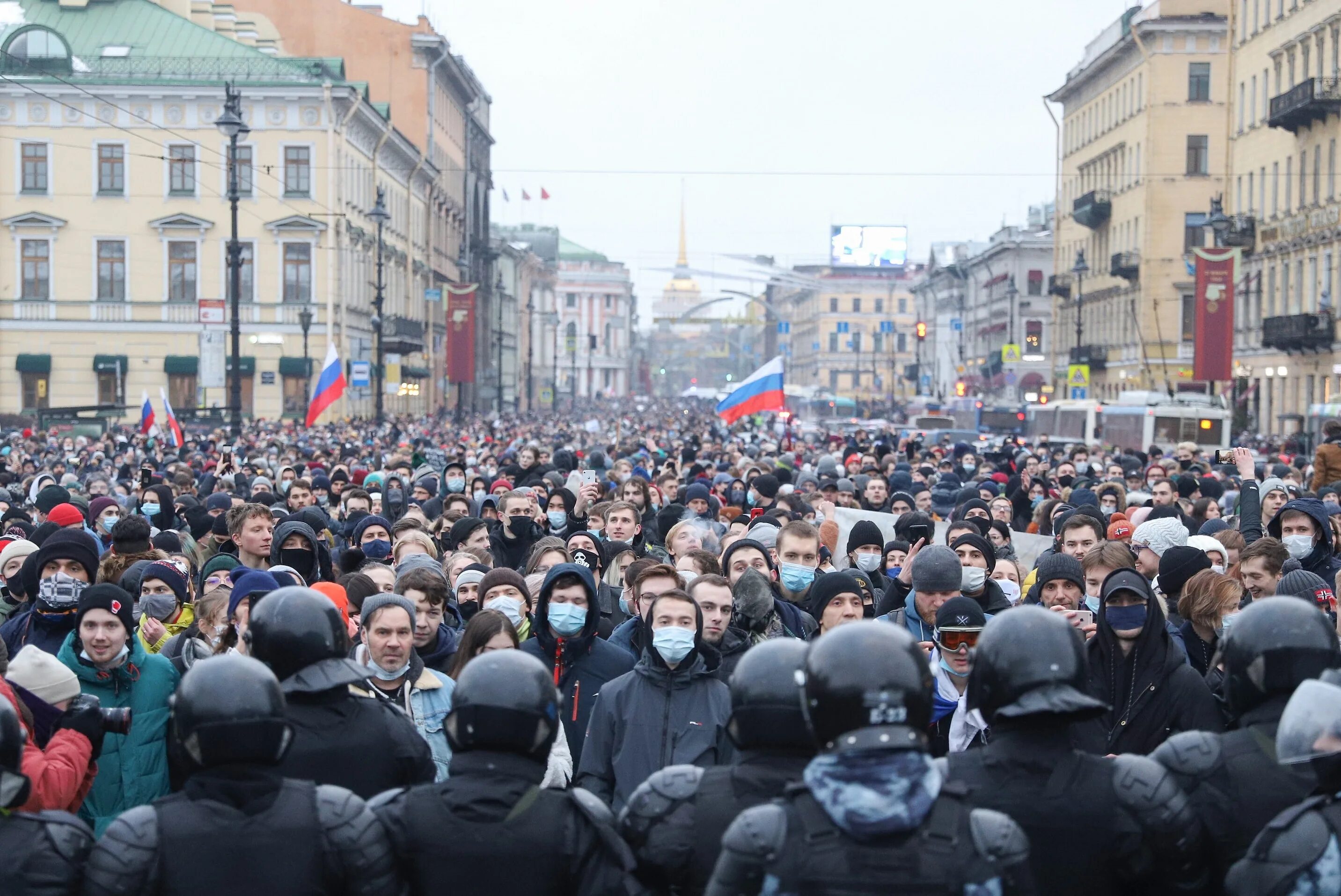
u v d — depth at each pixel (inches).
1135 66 3100.4
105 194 2642.7
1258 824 191.5
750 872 152.0
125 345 2659.9
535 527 585.9
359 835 179.9
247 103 2620.6
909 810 149.0
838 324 7244.1
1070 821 180.9
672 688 281.6
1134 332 3097.9
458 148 4131.4
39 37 2618.1
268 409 2645.2
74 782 239.9
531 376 5433.1
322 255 2642.7
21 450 1347.2
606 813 189.9
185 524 641.0
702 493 687.7
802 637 356.5
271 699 179.0
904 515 498.6
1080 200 3376.0
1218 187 2982.3
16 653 340.5
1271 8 2336.4
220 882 173.3
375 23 3560.5
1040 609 188.5
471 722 183.9
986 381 4421.8
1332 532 474.0
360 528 538.6
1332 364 2105.1
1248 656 195.9
